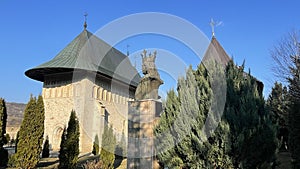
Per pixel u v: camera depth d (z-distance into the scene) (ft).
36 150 39.45
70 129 37.35
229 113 20.15
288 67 64.64
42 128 40.83
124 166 39.88
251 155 19.17
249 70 23.93
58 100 84.84
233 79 22.85
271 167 19.19
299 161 29.89
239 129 19.45
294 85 55.72
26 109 40.22
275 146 19.88
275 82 71.41
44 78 89.81
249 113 19.93
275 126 20.58
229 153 19.17
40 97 41.63
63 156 36.37
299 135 30.30
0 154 43.04
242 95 21.44
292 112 31.63
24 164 38.29
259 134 19.40
